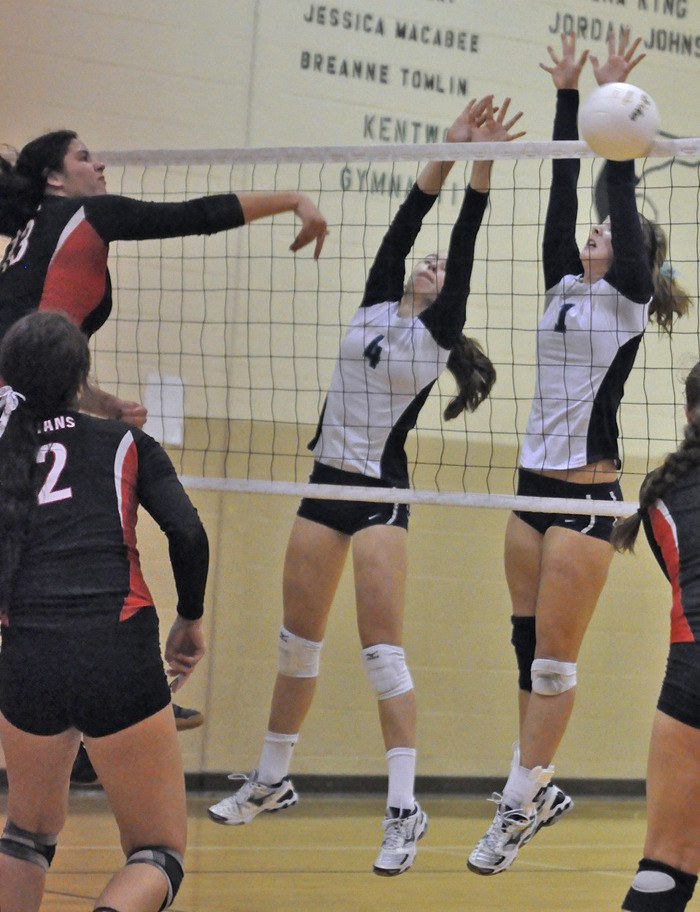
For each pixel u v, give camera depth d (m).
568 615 8.00
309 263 13.55
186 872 9.14
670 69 14.88
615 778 14.47
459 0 14.19
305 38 13.64
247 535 13.47
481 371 9.81
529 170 14.06
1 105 12.64
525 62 14.38
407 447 13.81
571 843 11.62
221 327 13.33
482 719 14.11
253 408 13.45
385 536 8.28
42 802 5.46
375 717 13.91
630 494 14.38
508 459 14.04
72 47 12.92
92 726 5.17
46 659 5.16
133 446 5.59
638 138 6.38
